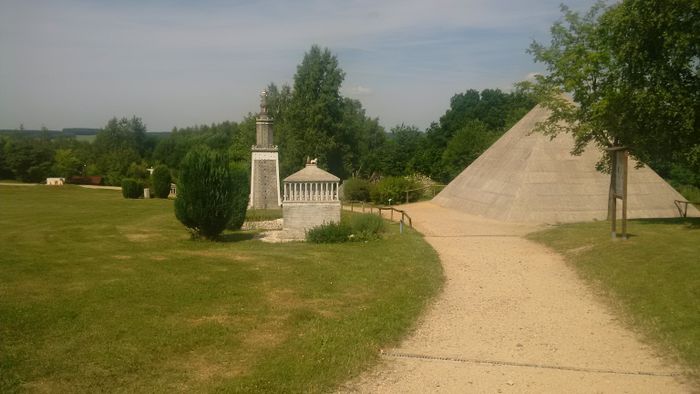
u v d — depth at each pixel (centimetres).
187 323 902
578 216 2464
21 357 734
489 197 2762
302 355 771
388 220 2438
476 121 6022
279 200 2948
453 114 8588
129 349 776
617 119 1769
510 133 3253
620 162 1619
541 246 1758
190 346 798
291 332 873
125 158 6931
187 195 1764
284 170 5500
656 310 982
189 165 1764
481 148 4881
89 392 644
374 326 913
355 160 6372
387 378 714
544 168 2689
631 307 1025
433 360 782
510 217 2475
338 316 970
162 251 1598
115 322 894
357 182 4038
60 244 1738
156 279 1212
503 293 1178
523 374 733
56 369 702
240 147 5897
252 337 845
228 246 1703
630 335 891
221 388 659
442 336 894
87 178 6394
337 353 782
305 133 5675
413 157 5509
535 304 1089
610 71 1855
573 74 2014
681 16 1516
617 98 1698
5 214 2816
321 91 5762
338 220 1930
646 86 1616
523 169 2712
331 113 5847
